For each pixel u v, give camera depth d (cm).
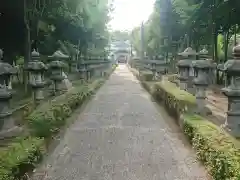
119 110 1085
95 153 589
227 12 1499
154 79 1903
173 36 2634
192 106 753
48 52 1920
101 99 1390
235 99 575
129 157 563
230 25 1738
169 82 1414
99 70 3036
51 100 908
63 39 1998
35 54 980
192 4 1753
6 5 1283
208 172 456
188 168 502
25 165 408
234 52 571
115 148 620
